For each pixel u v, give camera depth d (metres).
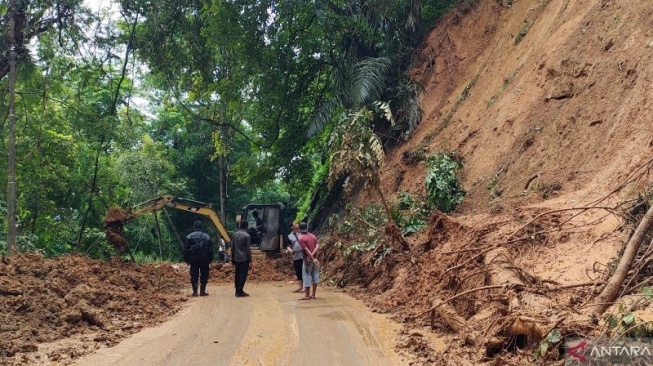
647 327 5.30
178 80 24.69
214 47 24.03
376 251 13.68
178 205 19.48
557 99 14.25
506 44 19.36
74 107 23.19
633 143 10.62
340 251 16.38
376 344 7.86
